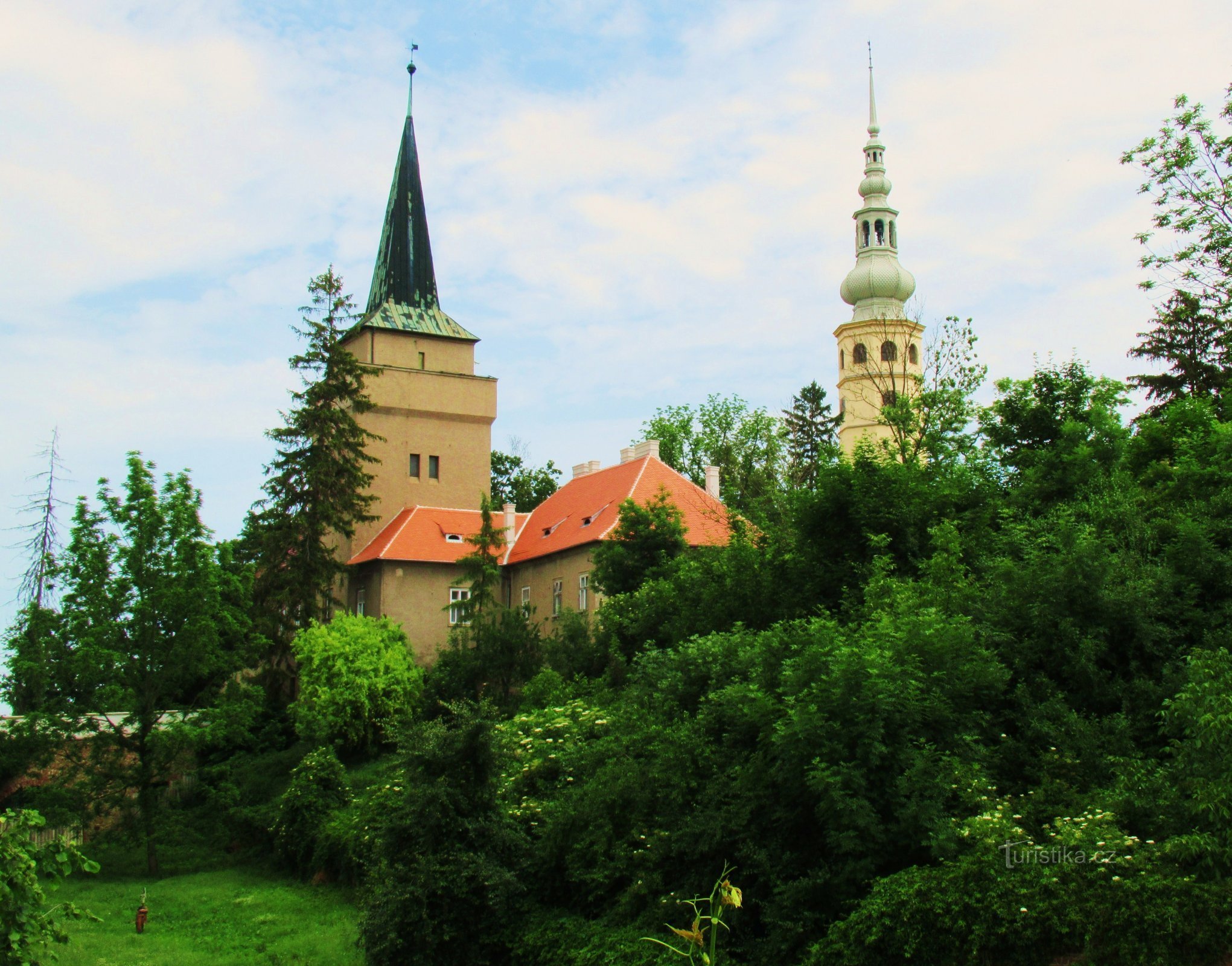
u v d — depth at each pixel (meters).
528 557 52.53
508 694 41.25
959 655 17.97
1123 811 15.22
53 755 35.62
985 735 18.06
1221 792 13.72
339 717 42.09
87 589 35.59
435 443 57.19
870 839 15.66
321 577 48.72
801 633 19.36
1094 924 13.30
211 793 37.38
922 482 26.97
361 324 57.19
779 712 17.28
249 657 39.03
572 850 20.27
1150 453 29.00
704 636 26.72
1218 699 14.55
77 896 30.84
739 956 16.41
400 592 52.03
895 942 14.43
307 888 30.73
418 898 19.91
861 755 15.82
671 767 18.56
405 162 60.88
